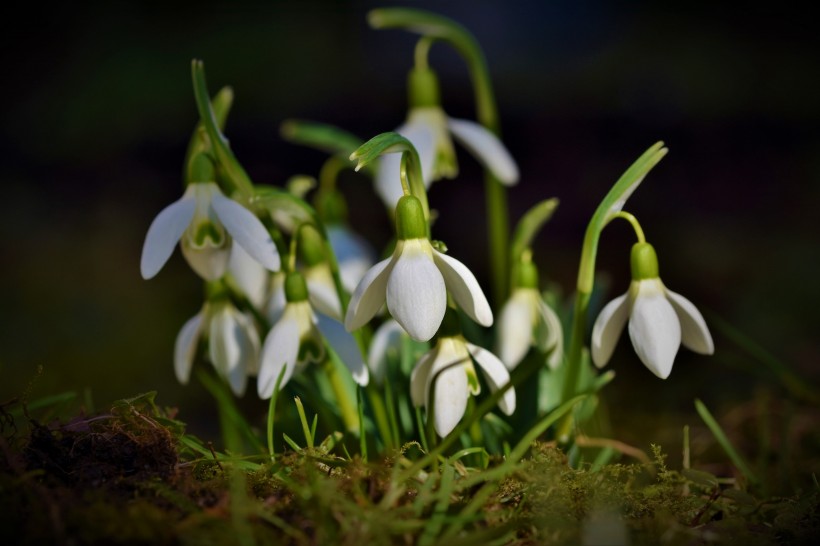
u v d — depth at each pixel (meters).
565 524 0.44
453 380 0.45
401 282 0.44
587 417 0.50
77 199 1.33
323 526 0.42
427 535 0.42
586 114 1.40
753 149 1.28
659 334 0.45
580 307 0.47
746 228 1.05
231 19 1.53
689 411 0.63
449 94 1.46
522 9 1.75
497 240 0.58
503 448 0.49
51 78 1.50
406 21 0.55
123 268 1.12
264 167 1.35
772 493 0.49
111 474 0.44
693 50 1.50
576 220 1.11
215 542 0.42
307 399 0.49
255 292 0.50
